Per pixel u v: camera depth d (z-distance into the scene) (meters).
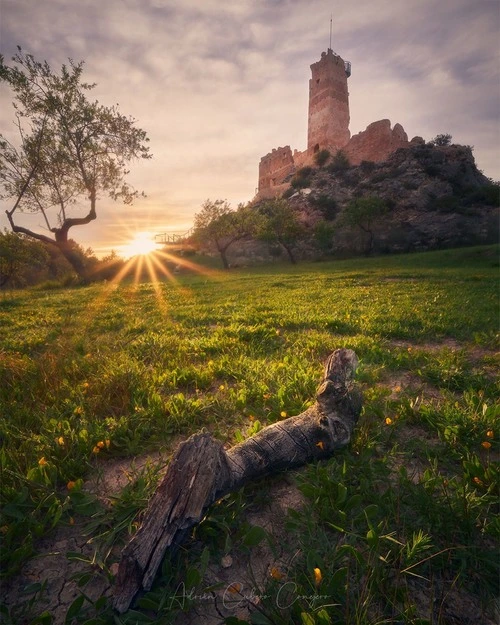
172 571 1.95
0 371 4.89
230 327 7.89
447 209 72.56
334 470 2.74
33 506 2.47
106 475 2.91
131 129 33.12
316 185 97.94
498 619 1.74
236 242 80.31
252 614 1.72
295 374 4.67
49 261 54.03
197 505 1.94
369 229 61.75
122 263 46.97
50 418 3.65
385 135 102.25
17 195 32.00
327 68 108.12
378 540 1.99
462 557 1.97
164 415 3.74
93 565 2.09
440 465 2.93
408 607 1.66
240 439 3.18
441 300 11.74
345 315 9.20
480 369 5.25
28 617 1.82
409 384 4.71
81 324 9.66
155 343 6.65
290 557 2.09
